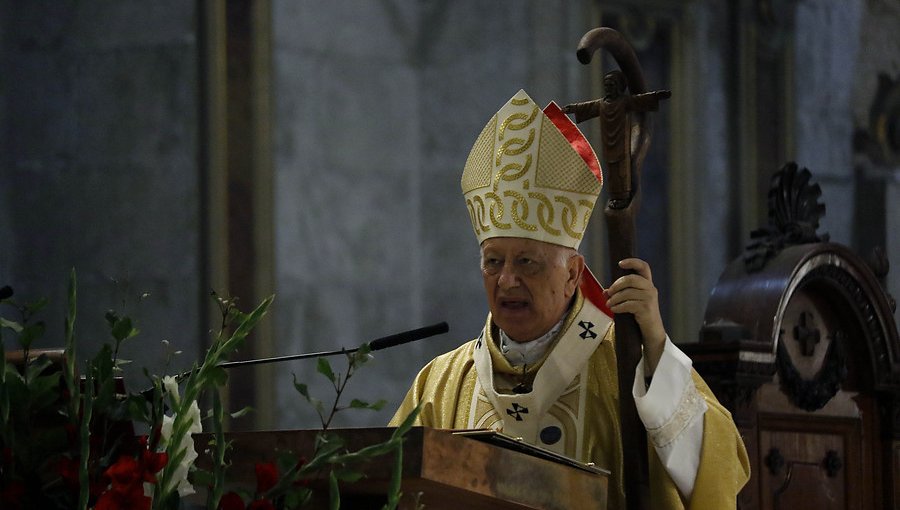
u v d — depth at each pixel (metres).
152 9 21.70
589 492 6.37
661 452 8.12
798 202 11.45
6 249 21.77
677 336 25.83
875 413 11.63
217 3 21.66
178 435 5.68
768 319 10.62
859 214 28.31
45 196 21.84
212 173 21.45
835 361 11.38
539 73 23.73
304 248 22.55
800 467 11.02
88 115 21.80
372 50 23.64
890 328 11.56
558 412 8.80
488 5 24.05
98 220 21.62
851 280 11.38
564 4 24.05
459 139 23.95
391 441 5.49
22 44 22.11
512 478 6.05
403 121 23.91
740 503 10.55
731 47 27.06
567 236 8.64
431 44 24.25
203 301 21.33
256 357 21.67
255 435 6.27
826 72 28.36
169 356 6.29
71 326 5.80
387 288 23.48
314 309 22.55
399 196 23.75
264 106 22.08
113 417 5.77
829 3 28.50
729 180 26.94
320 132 22.88
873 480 11.52
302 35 22.75
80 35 21.92
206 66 21.55
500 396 8.84
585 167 8.59
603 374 8.87
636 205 8.16
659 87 26.03
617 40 8.12
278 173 22.30
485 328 9.27
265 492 5.70
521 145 8.64
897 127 28.50
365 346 5.80
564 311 8.94
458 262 23.81
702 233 26.23
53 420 5.90
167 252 21.41
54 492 5.71
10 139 22.00
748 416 10.47
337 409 5.78
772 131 27.52
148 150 21.59
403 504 5.90
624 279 8.05
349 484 5.91
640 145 8.23
